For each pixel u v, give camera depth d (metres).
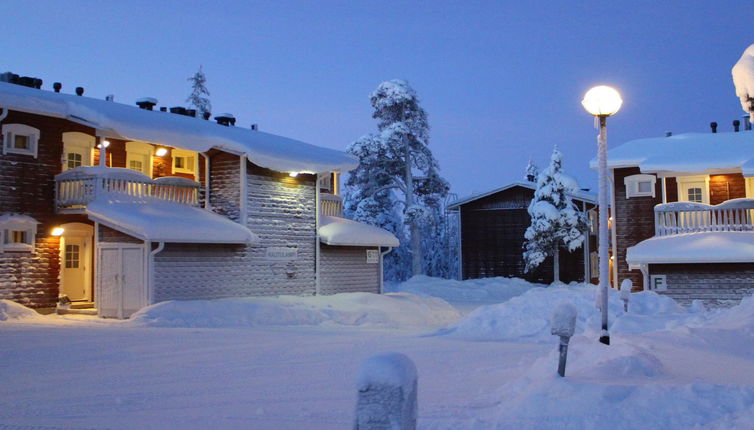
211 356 14.00
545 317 19.44
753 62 18.81
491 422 7.20
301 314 24.52
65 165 25.69
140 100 31.11
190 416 8.31
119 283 24.08
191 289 25.11
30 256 24.31
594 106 12.70
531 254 46.00
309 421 8.02
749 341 13.12
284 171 28.42
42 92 25.77
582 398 7.14
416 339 17.98
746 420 6.19
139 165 29.28
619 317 18.05
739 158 28.62
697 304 20.45
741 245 26.08
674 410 6.75
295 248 29.88
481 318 19.94
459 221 50.00
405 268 60.75
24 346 15.23
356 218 54.19
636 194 31.52
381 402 5.07
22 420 8.09
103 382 10.84
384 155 53.00
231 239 25.81
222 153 28.36
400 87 53.22
